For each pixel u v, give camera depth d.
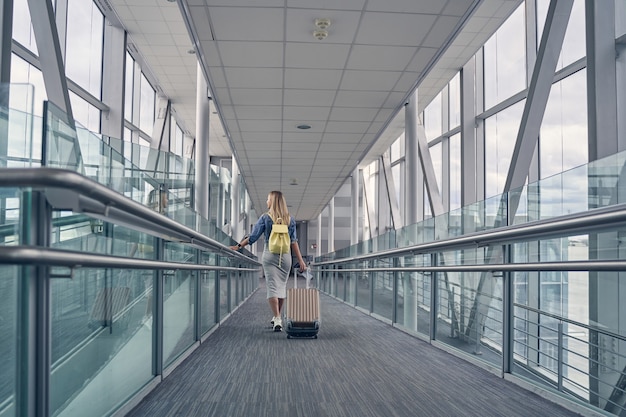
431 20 5.82
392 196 20.86
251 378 3.71
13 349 1.66
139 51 12.10
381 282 7.98
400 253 5.85
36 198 1.66
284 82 7.84
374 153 20.59
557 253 3.33
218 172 11.98
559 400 3.02
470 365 4.21
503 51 11.12
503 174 11.10
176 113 17.03
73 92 9.34
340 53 6.75
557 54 6.60
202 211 9.31
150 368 3.46
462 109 12.23
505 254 3.79
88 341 2.39
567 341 3.42
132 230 3.02
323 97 8.51
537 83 6.67
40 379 1.68
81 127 2.30
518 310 3.71
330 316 8.58
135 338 3.10
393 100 8.63
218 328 6.61
